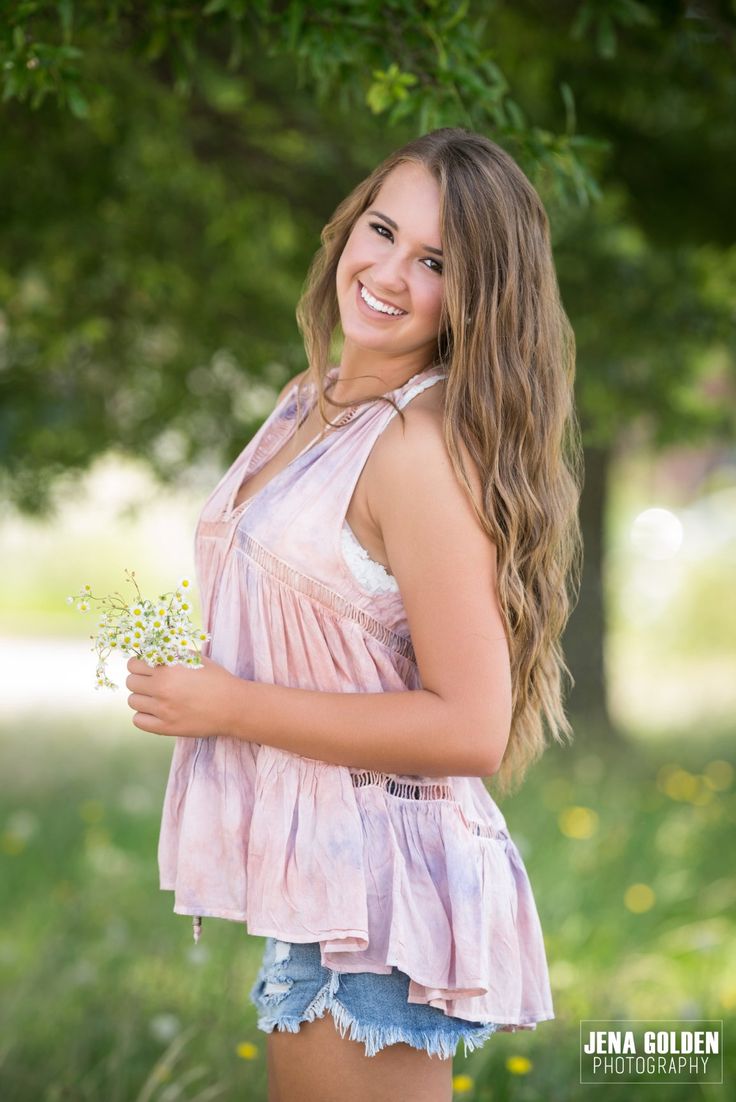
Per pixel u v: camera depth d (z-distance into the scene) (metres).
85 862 6.60
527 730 2.84
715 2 5.08
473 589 2.46
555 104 7.39
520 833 6.73
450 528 2.46
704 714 13.38
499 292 2.62
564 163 3.69
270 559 2.61
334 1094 2.53
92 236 7.34
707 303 8.92
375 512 2.53
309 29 3.59
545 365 2.70
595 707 11.84
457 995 2.50
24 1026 4.52
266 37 3.92
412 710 2.45
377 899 2.50
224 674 2.53
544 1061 4.31
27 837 6.91
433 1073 2.58
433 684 2.46
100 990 4.83
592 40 6.61
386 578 2.58
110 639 2.51
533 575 2.64
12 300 7.91
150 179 7.37
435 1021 2.54
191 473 9.47
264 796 2.59
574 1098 4.14
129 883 6.27
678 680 16.84
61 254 7.45
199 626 2.56
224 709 2.49
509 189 2.66
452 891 2.53
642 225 8.32
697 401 11.22
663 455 12.16
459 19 3.55
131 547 22.91
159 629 2.49
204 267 7.84
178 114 6.82
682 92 6.97
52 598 22.61
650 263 8.67
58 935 5.44
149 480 9.93
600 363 8.87
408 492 2.48
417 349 2.80
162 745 10.71
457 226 2.61
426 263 2.67
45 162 6.52
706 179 7.98
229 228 7.65
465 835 2.64
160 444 9.35
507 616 2.51
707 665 18.27
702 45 5.82
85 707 13.05
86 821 7.43
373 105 3.59
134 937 5.45
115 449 9.22
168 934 5.44
